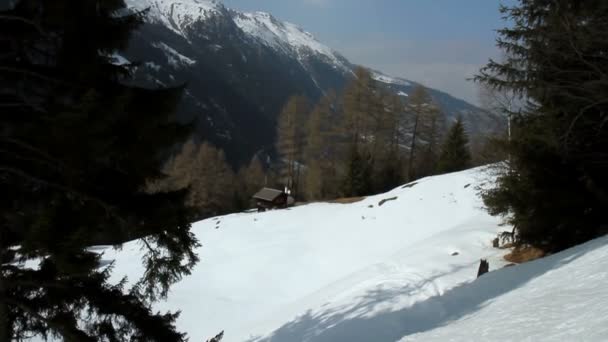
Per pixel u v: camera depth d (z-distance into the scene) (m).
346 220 24.62
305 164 40.91
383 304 9.54
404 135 42.84
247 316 15.19
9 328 5.39
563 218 9.05
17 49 4.84
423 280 10.95
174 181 44.00
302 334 9.72
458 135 39.44
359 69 37.69
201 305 16.31
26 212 4.86
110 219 5.13
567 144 8.70
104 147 4.27
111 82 5.17
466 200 22.48
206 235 26.48
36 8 4.63
